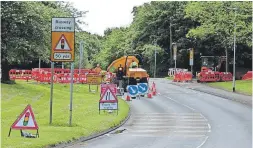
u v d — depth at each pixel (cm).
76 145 3173
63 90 8094
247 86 9325
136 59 7956
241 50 13462
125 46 17900
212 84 10256
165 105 6378
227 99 7250
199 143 3344
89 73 10062
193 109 5938
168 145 3234
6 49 7262
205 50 14625
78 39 10606
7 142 2925
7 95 6419
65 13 9269
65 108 5494
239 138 3625
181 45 15075
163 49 16000
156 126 4422
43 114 4778
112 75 8056
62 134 3438
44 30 7656
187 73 11712
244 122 4728
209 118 5075
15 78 10012
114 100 4953
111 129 4125
